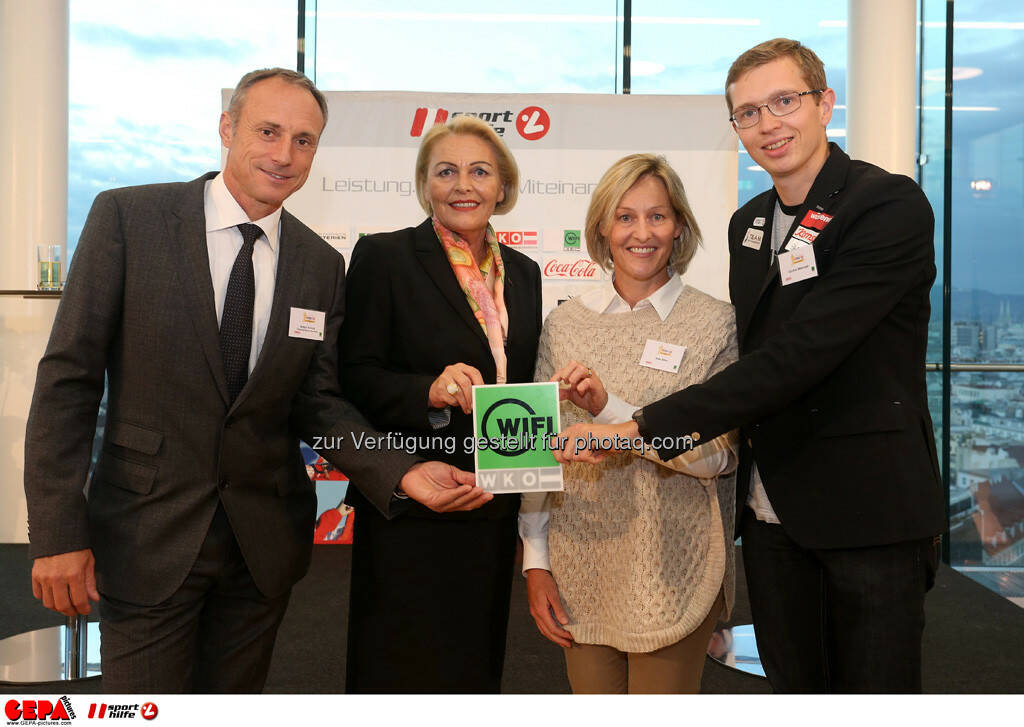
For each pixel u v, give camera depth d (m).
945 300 4.82
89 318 1.51
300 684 2.90
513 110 4.19
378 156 4.18
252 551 1.64
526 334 1.96
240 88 1.64
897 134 4.45
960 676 3.04
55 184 4.70
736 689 2.96
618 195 1.74
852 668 1.64
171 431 1.58
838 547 1.62
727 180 4.18
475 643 1.85
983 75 4.77
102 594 1.58
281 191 1.63
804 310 1.62
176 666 1.60
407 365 1.89
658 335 1.80
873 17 4.47
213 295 1.58
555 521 1.83
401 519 1.83
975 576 4.62
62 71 4.73
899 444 1.62
